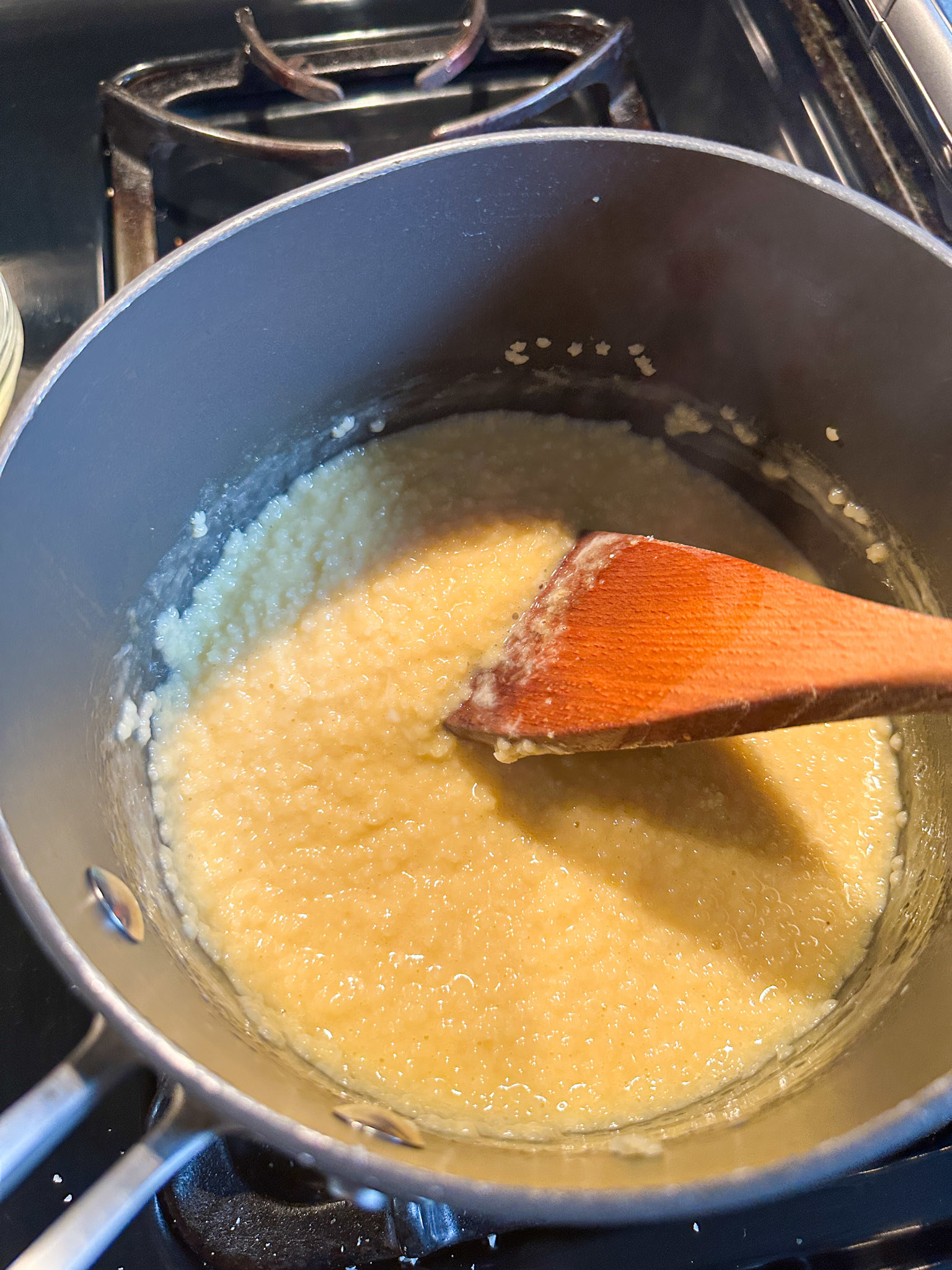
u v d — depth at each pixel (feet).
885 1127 0.42
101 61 0.85
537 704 0.68
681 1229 0.54
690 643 0.62
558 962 0.69
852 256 0.63
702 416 0.83
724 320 0.73
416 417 0.85
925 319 0.63
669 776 0.76
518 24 0.85
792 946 0.70
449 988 0.68
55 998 0.59
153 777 0.73
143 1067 0.52
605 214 0.67
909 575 0.76
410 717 0.76
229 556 0.80
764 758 0.77
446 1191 0.40
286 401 0.75
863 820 0.75
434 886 0.71
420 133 0.82
